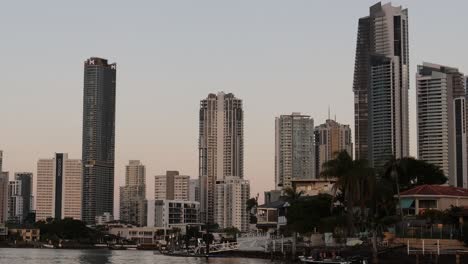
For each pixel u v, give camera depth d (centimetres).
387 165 16200
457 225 13038
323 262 12700
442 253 11100
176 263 18150
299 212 17012
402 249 12150
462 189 15950
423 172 18700
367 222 13400
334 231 16062
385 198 14750
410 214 14888
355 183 14100
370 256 12619
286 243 18350
